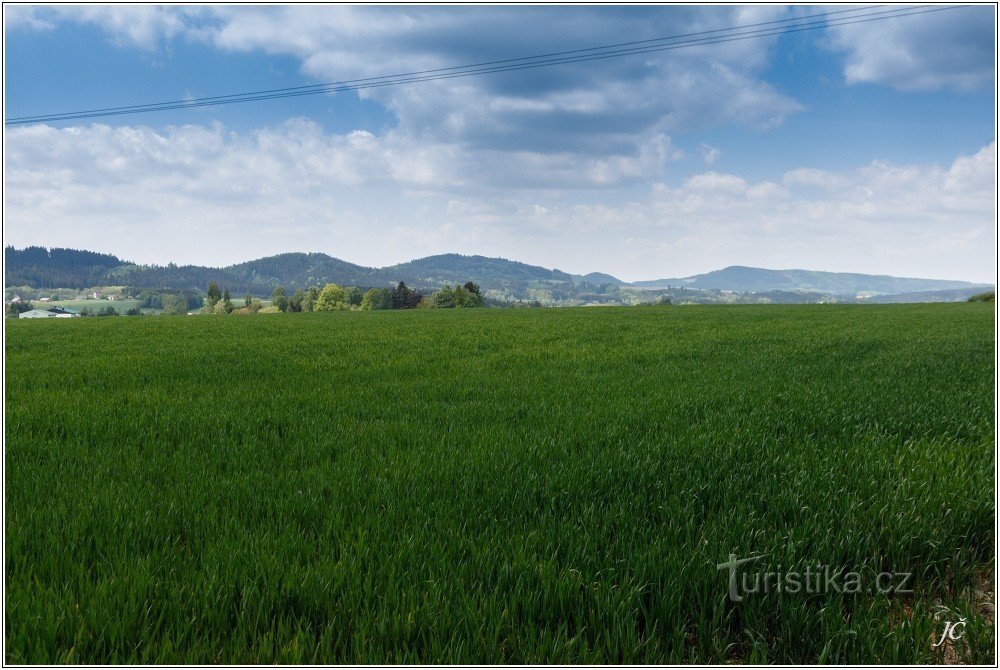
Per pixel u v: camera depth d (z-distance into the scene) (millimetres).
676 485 4754
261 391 10219
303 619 2842
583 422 7301
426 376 12078
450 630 2803
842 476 4988
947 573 3502
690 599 3062
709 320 33031
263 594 3059
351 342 20781
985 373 11336
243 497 4559
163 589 3104
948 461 5398
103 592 2996
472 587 3104
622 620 2828
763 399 8695
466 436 6668
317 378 11961
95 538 3709
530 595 2990
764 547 3525
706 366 13172
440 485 4836
